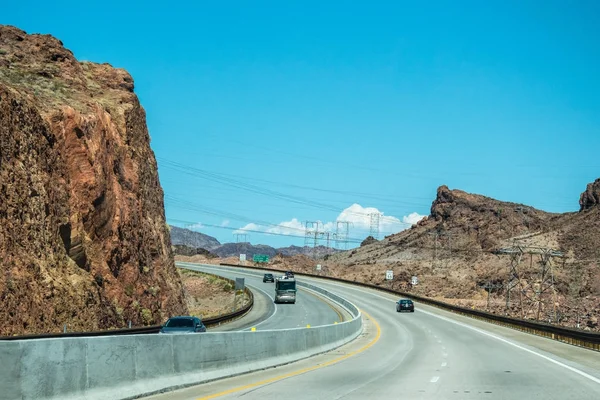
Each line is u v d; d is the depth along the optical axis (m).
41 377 11.28
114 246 49.84
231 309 90.00
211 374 18.16
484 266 166.25
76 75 57.12
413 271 178.00
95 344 12.89
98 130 50.22
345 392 16.00
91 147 48.56
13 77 49.97
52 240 40.50
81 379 12.34
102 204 48.56
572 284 141.62
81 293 40.38
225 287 114.44
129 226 53.22
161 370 15.51
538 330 47.00
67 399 11.83
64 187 44.06
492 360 26.86
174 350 16.30
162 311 56.34
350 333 40.75
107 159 51.66
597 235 166.38
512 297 129.25
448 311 80.12
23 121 40.41
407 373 21.19
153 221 61.44
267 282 125.75
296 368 23.08
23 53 54.81
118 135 56.06
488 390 16.69
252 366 21.41
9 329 33.09
